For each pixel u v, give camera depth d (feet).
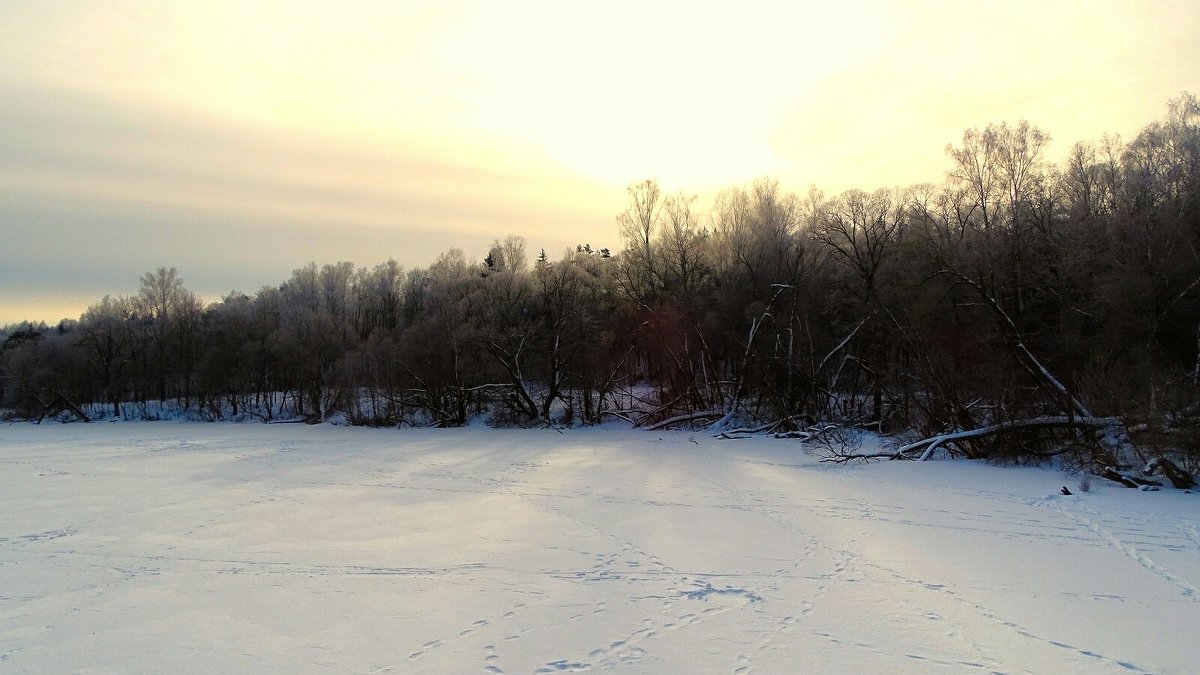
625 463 108.37
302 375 210.59
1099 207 123.85
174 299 278.26
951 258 122.11
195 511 76.59
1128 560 50.93
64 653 38.24
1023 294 119.03
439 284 236.02
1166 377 81.87
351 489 89.51
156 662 36.68
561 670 33.88
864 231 148.97
